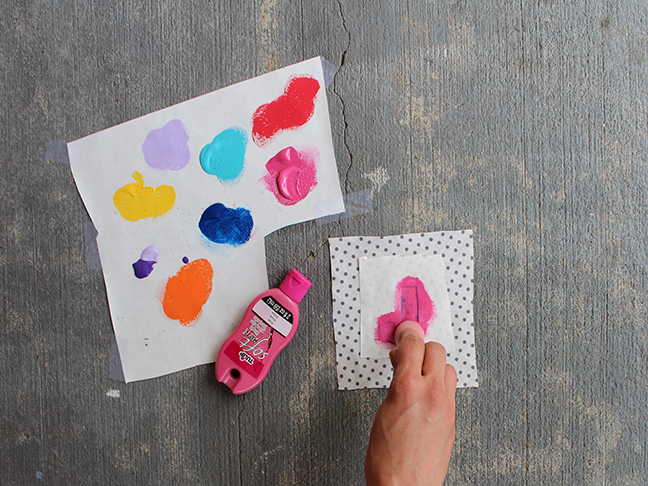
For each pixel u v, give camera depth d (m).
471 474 0.82
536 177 0.82
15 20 0.83
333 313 0.82
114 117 0.83
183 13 0.81
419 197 0.81
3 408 0.85
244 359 0.78
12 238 0.84
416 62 0.81
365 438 0.82
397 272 0.81
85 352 0.84
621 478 0.83
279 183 0.81
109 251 0.83
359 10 0.80
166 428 0.83
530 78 0.81
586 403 0.83
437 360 0.66
